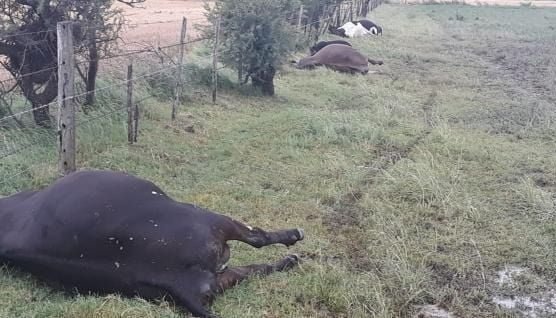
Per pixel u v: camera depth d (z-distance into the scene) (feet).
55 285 16.53
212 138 31.37
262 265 18.16
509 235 21.74
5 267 16.97
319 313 16.58
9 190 21.89
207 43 45.57
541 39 81.25
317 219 22.49
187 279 15.55
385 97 43.91
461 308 17.44
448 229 21.89
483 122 37.42
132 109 30.48
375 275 18.52
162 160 26.99
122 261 15.72
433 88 48.08
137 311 15.07
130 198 16.38
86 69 31.58
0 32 26.71
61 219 16.03
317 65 53.11
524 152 31.07
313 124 33.24
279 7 43.09
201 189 24.39
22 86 28.12
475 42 76.64
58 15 28.53
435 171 26.94
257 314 16.07
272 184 25.59
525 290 18.54
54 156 25.20
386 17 104.37
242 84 43.21
